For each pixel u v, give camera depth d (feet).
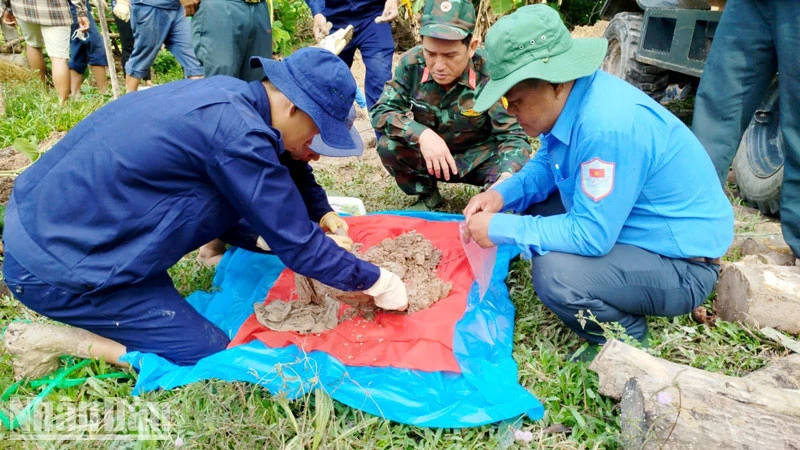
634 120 6.84
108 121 7.00
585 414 6.98
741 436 5.90
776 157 12.22
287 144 7.41
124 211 6.89
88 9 21.09
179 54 19.62
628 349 6.75
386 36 15.52
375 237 10.18
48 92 21.25
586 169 6.97
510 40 6.72
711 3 13.55
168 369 7.55
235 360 7.38
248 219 7.02
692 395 6.19
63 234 6.93
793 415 5.96
